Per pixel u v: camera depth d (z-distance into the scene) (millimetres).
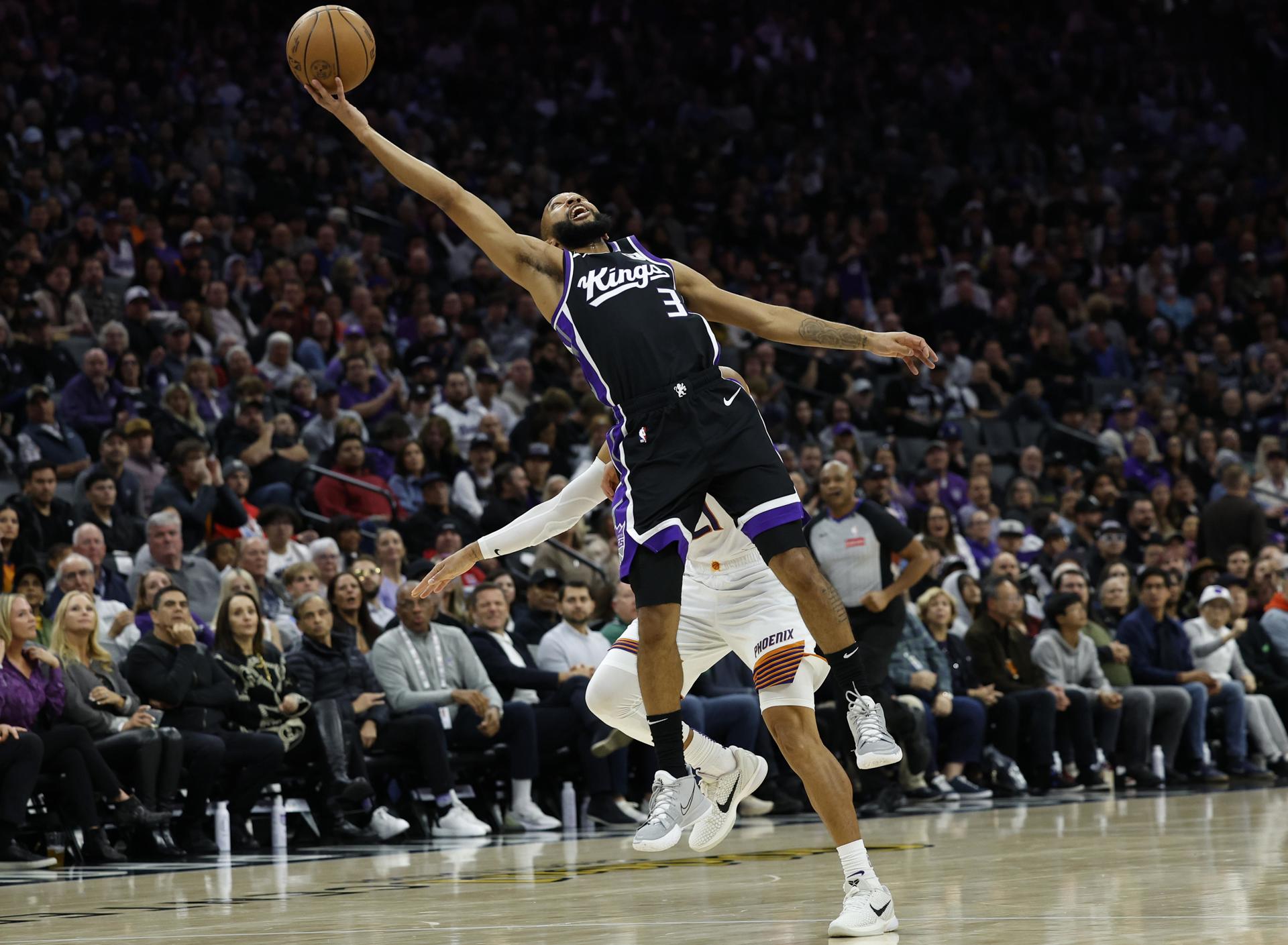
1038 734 20812
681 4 47250
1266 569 25766
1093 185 43438
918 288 37688
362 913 8898
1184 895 8211
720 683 19172
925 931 7172
